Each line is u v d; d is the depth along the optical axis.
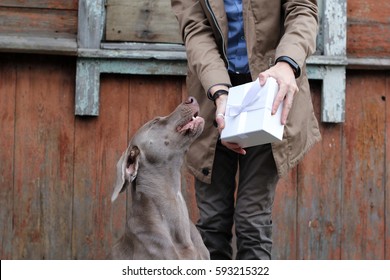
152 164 4.52
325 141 6.09
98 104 5.93
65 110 5.94
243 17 4.52
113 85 5.98
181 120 4.50
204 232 4.78
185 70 5.98
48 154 5.92
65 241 5.92
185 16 4.66
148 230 4.42
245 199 4.64
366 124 6.15
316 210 6.08
